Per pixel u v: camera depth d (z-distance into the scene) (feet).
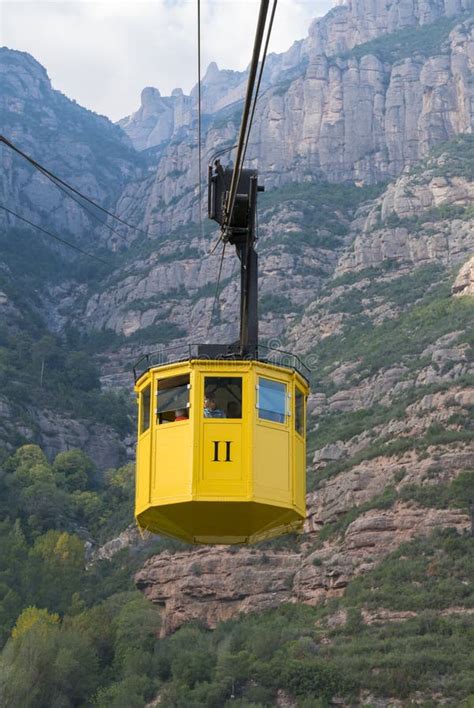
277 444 131.54
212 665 459.73
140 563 584.40
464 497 514.27
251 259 141.90
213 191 145.18
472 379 588.50
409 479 537.24
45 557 585.22
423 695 414.62
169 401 132.26
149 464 132.36
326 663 439.63
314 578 516.73
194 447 129.70
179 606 540.52
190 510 129.59
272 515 131.03
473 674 418.51
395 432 584.81
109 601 556.51
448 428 563.07
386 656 436.35
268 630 475.72
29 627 470.80
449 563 485.97
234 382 131.44
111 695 452.76
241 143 125.59
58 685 449.89
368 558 510.99
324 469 590.96
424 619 457.68
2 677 440.86
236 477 129.49
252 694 434.30
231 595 534.78
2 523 604.90
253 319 139.85
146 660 475.31
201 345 137.18
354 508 541.75
